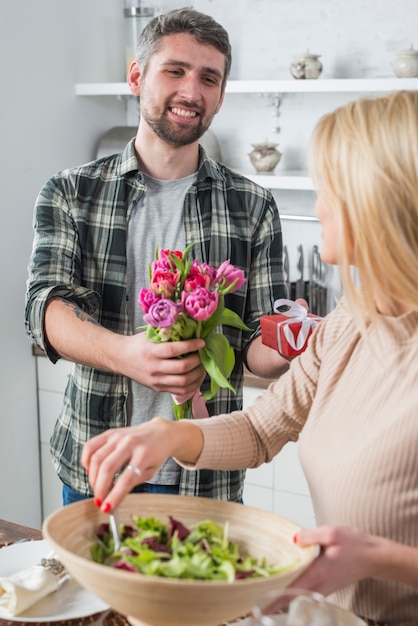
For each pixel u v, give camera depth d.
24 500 3.21
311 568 1.07
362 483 1.20
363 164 1.14
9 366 3.08
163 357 1.65
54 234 2.03
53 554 1.36
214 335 1.70
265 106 3.27
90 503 1.19
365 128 1.14
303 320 1.83
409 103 1.14
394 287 1.18
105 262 2.05
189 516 1.23
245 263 2.12
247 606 1.00
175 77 1.97
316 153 1.20
